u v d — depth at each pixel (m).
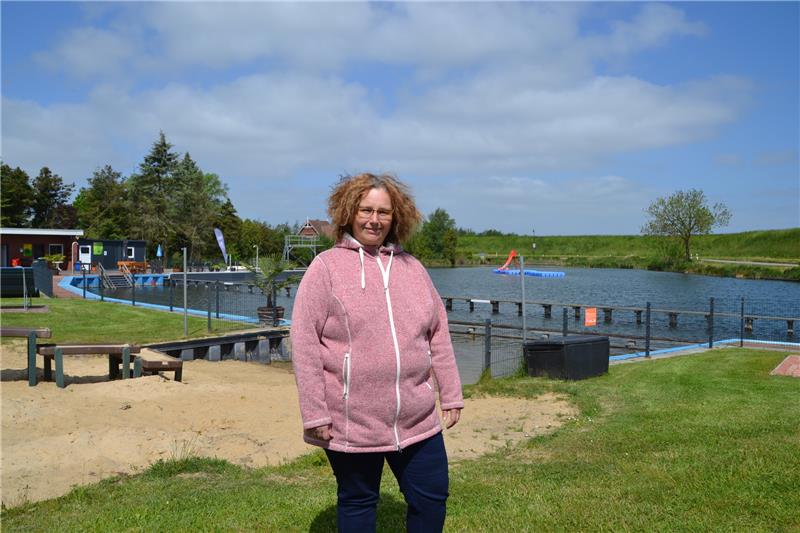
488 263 102.69
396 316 2.62
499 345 19.19
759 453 5.39
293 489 5.00
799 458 5.15
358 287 2.61
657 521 3.95
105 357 12.52
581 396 9.28
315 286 2.58
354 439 2.56
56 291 33.12
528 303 30.12
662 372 11.16
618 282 59.44
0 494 4.83
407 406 2.59
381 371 2.55
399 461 2.68
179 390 9.15
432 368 2.84
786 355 12.84
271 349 18.03
